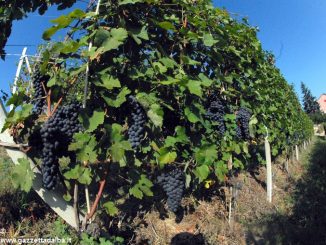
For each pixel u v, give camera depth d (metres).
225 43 4.23
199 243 4.68
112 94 2.75
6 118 2.85
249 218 6.03
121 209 4.54
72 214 3.17
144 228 4.54
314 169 11.90
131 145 2.83
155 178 4.70
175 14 3.78
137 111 2.84
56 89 2.75
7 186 4.81
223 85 4.64
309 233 5.69
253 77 5.75
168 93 3.40
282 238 5.44
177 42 3.71
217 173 4.32
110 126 2.64
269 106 7.35
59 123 2.63
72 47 2.58
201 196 5.88
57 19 2.54
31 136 2.76
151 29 3.37
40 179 3.05
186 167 3.45
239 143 5.16
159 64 3.16
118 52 2.97
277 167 11.14
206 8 4.24
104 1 2.91
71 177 2.71
